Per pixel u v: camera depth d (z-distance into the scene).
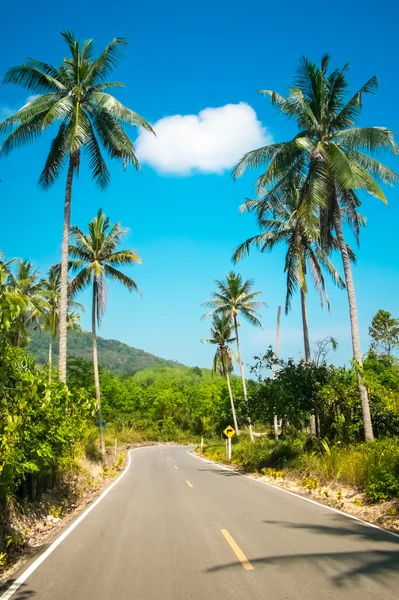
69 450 13.70
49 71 20.27
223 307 44.81
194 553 7.26
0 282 5.75
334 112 19.98
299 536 8.30
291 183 20.42
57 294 37.75
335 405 20.77
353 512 11.07
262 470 21.95
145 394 81.19
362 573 5.98
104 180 21.44
